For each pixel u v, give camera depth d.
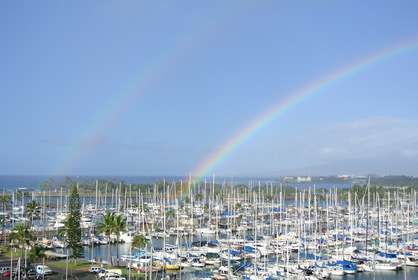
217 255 144.25
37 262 129.00
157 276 121.62
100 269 118.75
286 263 133.25
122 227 132.75
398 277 130.12
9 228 190.12
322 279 124.94
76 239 133.25
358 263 139.62
